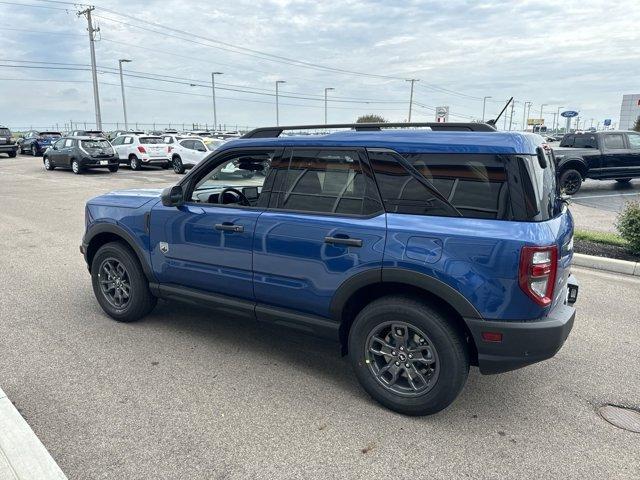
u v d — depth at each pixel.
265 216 3.60
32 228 9.36
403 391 3.24
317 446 2.89
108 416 3.14
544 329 2.86
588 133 14.77
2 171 22.38
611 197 13.98
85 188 15.94
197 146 22.16
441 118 25.56
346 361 4.01
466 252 2.89
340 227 3.26
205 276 3.99
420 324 3.07
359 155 3.29
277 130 3.87
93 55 40.34
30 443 2.67
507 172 2.88
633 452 2.89
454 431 3.08
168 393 3.44
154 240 4.25
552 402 3.45
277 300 3.65
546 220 2.93
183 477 2.60
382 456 2.82
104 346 4.18
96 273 4.74
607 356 4.17
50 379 3.60
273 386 3.58
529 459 2.82
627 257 7.16
